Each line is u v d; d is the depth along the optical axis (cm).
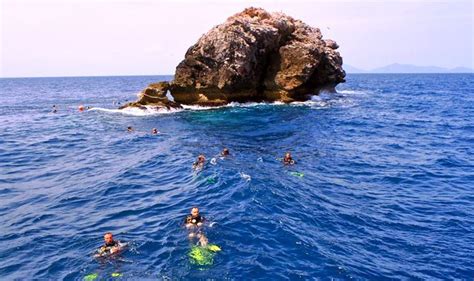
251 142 2766
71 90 10762
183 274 988
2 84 16525
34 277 1020
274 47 4856
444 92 7969
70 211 1495
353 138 2941
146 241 1185
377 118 3928
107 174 2012
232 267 1016
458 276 1036
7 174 2052
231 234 1203
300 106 4684
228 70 4381
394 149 2580
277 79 4838
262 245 1140
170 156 2347
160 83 4644
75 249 1168
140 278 978
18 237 1266
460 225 1362
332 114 4116
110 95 8344
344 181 1853
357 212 1459
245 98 4881
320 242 1188
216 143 2734
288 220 1327
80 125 3744
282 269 1016
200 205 1473
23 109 5438
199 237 1187
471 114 4331
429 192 1719
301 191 1656
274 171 1961
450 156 2381
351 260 1091
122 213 1452
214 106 4647
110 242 1159
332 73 5266
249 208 1405
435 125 3578
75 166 2208
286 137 2947
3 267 1078
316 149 2545
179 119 3884
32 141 2980
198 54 4456
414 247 1192
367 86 10506
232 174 1838
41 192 1739
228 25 4456
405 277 1020
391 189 1755
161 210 1457
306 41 5050
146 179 1892
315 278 984
